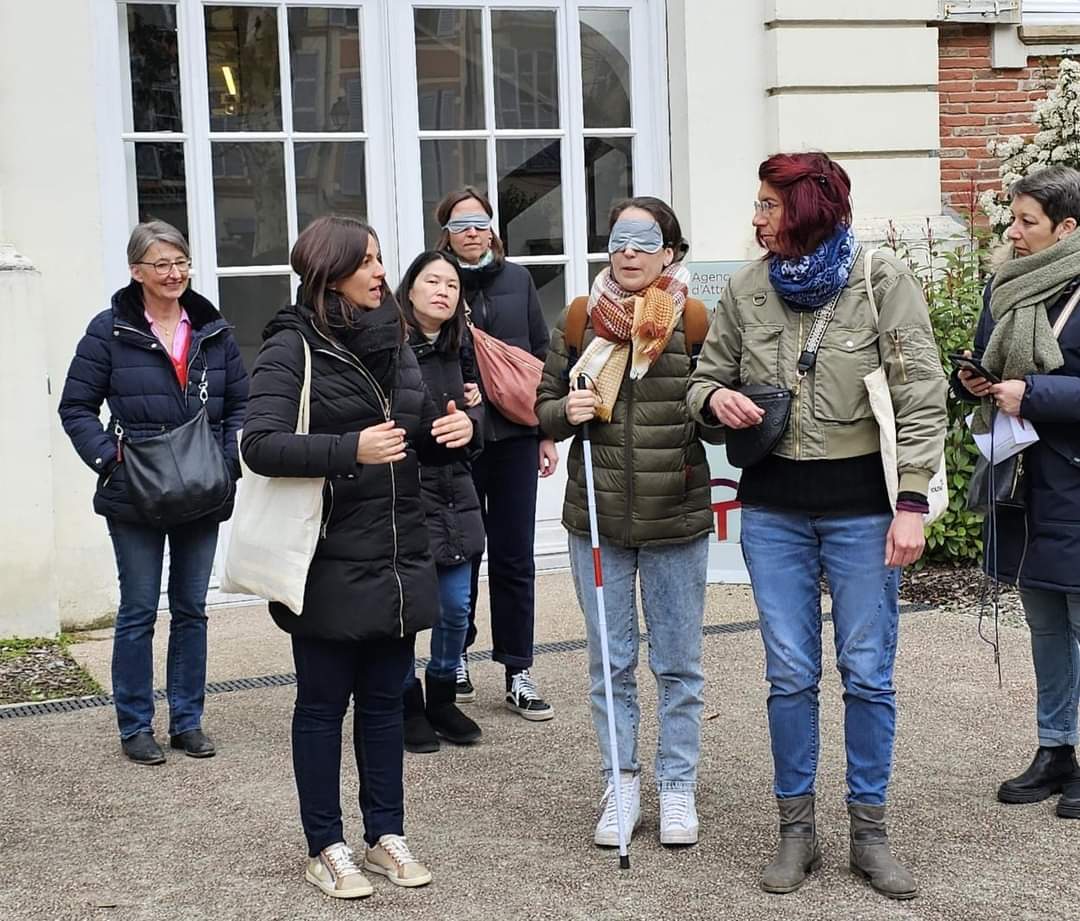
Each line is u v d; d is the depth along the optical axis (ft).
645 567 14.16
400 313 13.00
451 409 13.24
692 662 14.14
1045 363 14.19
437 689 17.34
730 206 26.96
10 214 22.59
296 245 12.74
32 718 18.57
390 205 25.23
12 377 21.85
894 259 12.88
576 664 20.48
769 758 16.38
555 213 26.35
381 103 25.13
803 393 12.80
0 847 14.26
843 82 27.14
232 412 17.15
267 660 21.06
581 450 14.40
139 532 16.65
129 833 14.57
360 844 14.19
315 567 12.62
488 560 18.17
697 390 13.30
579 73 26.20
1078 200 14.30
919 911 12.35
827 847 13.83
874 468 12.73
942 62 29.04
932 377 12.49
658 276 14.11
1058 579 14.23
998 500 14.74
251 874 13.46
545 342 18.90
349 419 12.66
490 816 14.87
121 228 23.65
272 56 24.44
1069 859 13.42
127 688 16.74
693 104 26.61
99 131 23.32
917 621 22.24
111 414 16.87
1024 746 16.57
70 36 22.76
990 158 29.43
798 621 13.09
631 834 14.15
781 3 26.66
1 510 21.91
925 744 16.70
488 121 25.73
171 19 23.80
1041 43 29.43
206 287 24.23
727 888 12.92
